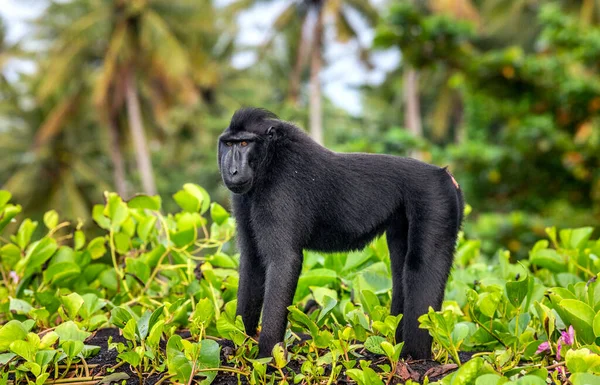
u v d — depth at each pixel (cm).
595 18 4431
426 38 2030
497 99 2220
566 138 2220
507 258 908
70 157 5072
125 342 701
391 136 2230
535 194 2323
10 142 5100
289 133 676
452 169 2297
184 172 5809
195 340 688
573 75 2155
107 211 856
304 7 5462
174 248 841
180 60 4750
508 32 5472
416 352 654
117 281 836
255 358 636
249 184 649
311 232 675
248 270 691
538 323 709
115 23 4775
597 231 2088
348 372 566
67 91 4938
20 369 615
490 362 614
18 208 839
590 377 519
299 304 851
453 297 802
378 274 803
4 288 814
